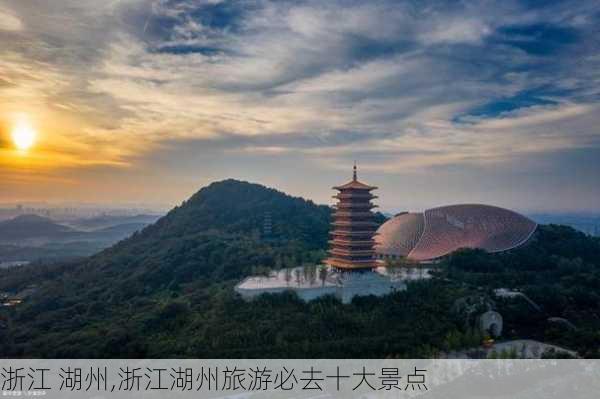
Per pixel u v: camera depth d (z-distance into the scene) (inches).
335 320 5531.5
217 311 5816.9
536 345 5595.5
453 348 5305.1
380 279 6638.8
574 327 5999.0
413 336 5339.6
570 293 6697.8
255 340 5128.0
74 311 7524.6
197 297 6604.3
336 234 7155.5
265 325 5369.1
